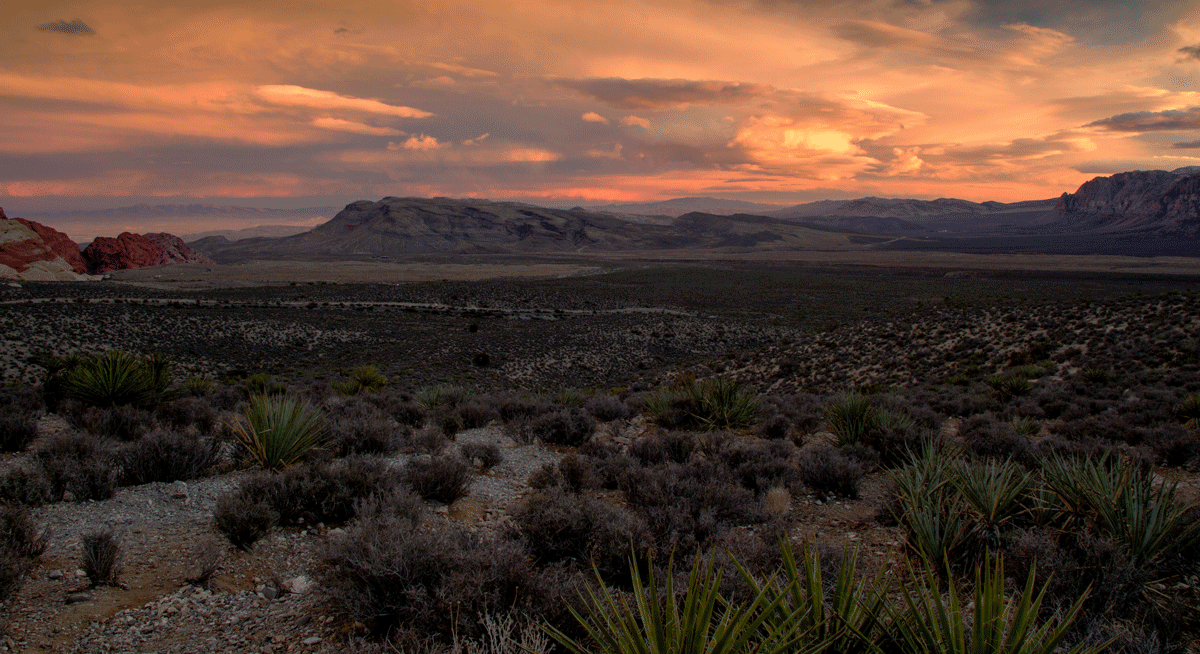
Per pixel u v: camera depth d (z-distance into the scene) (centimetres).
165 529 541
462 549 426
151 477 685
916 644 247
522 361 5331
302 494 578
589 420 1090
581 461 779
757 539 500
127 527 540
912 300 11712
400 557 386
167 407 1070
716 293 14125
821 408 1520
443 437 992
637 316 9088
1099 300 4044
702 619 237
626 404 1473
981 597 242
